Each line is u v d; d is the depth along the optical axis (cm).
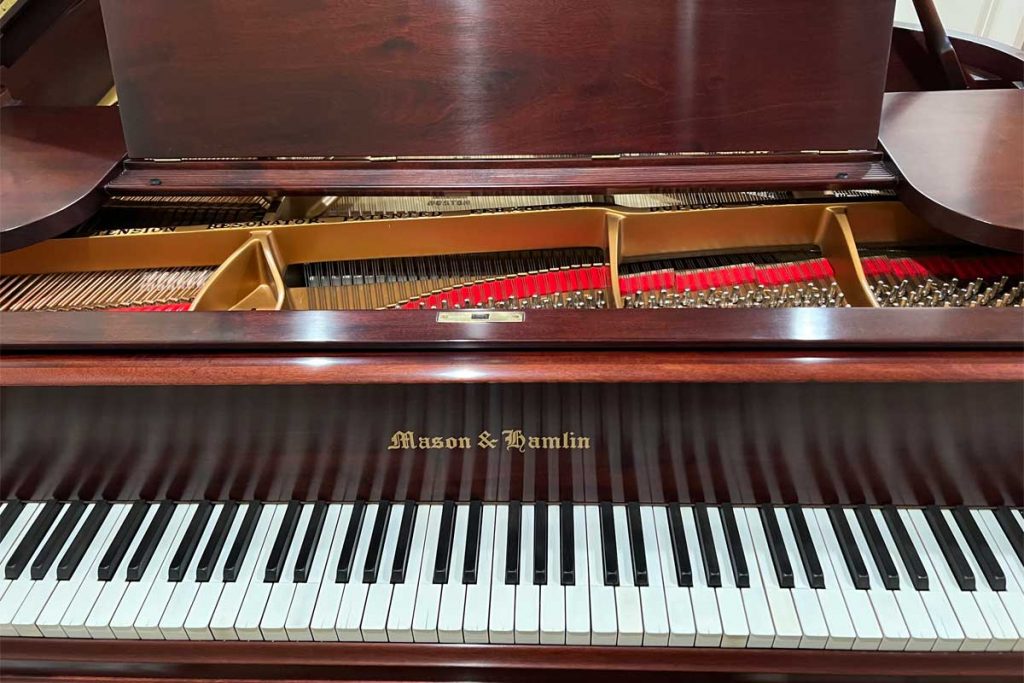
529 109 145
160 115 147
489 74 143
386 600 127
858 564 127
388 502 138
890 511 135
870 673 126
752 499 135
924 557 130
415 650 127
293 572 130
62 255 160
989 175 148
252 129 148
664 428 125
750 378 117
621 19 140
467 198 182
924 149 157
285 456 131
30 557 134
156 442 130
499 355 120
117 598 128
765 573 129
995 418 124
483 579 129
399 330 123
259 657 129
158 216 177
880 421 124
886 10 140
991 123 168
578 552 132
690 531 134
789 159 153
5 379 120
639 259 172
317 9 141
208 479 135
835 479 131
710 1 139
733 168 152
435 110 145
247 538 134
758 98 145
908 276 160
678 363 118
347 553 131
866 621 122
